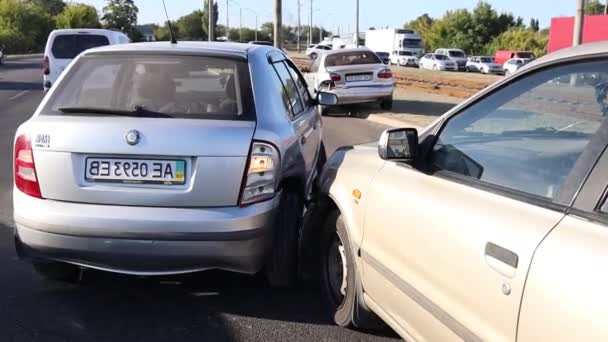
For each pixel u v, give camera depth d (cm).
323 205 426
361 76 1648
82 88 442
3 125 1328
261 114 417
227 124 401
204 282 472
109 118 401
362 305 377
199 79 440
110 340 380
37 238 396
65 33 1542
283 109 462
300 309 429
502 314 238
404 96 2203
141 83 442
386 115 1574
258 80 439
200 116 407
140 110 406
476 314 254
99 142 389
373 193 349
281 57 562
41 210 392
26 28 8412
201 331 395
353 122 1533
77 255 393
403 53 6031
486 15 8331
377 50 6769
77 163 392
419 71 4575
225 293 454
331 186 403
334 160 428
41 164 396
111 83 447
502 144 289
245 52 462
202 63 447
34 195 400
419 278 298
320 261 431
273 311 425
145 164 388
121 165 389
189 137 387
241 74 437
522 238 234
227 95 426
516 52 5384
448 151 314
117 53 461
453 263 270
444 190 295
